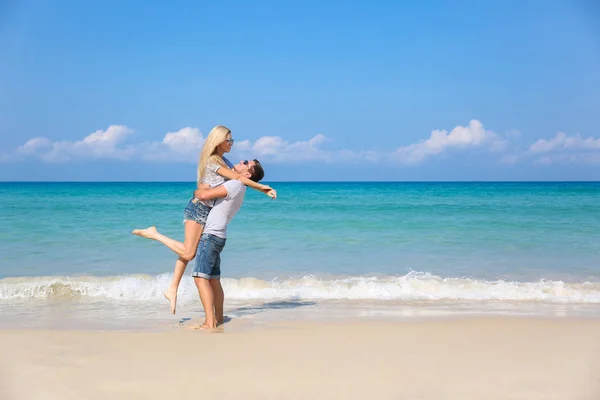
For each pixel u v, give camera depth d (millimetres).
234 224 16656
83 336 4527
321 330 4820
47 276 8547
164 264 9758
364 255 10992
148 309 6219
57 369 3619
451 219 18250
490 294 7309
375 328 4906
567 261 10312
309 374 3523
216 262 5297
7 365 3703
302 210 23078
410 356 3957
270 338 4500
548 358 3922
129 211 22156
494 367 3697
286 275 8922
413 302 6816
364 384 3334
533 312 6105
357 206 26047
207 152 5266
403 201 31703
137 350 4094
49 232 14125
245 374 3520
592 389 3271
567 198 35250
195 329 5008
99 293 7090
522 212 21297
